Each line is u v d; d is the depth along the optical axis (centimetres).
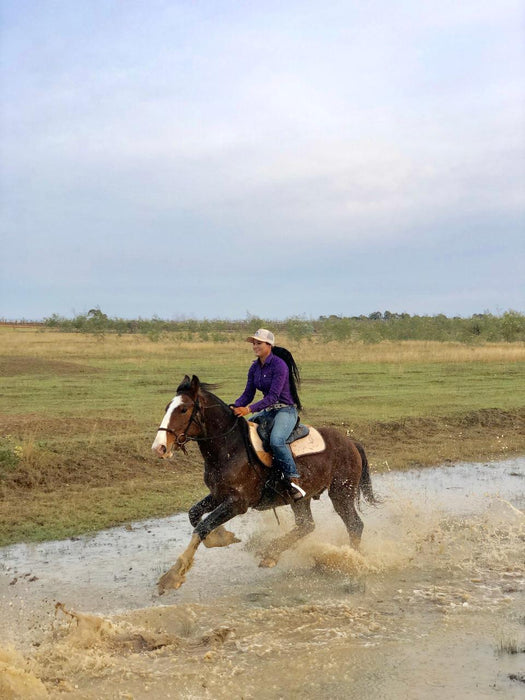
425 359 3166
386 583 716
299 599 672
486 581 721
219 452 681
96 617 596
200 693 491
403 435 1527
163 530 890
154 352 3553
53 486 1052
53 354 3334
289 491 714
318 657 543
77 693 491
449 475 1227
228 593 689
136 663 539
